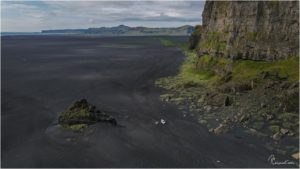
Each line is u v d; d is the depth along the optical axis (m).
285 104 49.81
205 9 94.88
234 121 47.34
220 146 40.28
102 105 58.09
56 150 39.94
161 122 48.75
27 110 54.81
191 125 47.19
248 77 63.44
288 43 64.56
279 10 66.50
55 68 103.38
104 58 134.62
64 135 43.94
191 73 85.12
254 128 44.84
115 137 43.31
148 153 39.06
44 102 60.16
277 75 60.41
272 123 45.88
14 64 113.06
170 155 38.50
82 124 46.53
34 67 105.50
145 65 108.44
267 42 67.56
